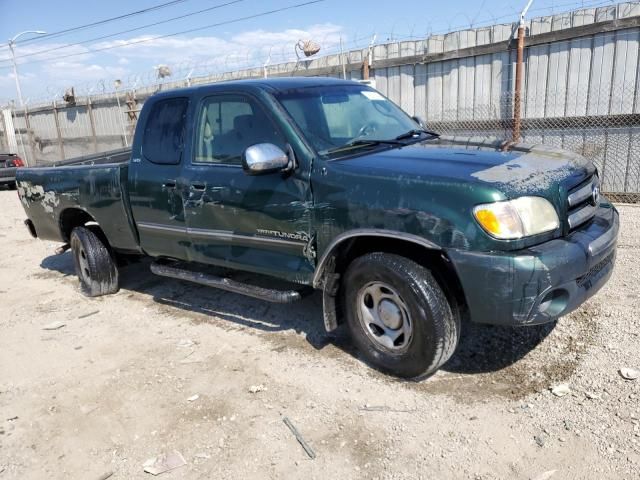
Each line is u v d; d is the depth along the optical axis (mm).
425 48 9867
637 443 2822
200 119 4441
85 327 5082
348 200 3512
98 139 18250
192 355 4293
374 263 3502
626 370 3422
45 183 5977
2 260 7961
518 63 8664
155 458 3094
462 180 3164
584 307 4422
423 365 3445
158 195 4734
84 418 3561
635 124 8047
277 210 3896
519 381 3494
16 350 4707
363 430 3166
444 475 2766
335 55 11172
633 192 8297
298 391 3629
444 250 3182
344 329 4457
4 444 3363
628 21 7746
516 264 2998
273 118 3943
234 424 3340
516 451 2877
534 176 3289
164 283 6176
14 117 22297
